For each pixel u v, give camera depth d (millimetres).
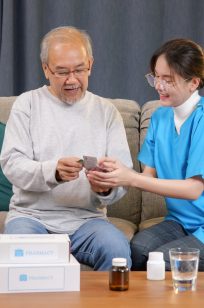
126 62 3688
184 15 3648
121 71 3697
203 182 2375
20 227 2285
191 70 2381
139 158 2637
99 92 3693
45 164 2283
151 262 1910
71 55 2355
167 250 2299
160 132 2559
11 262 1738
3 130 2936
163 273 1912
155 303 1658
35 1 3631
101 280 1875
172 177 2506
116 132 2498
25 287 1728
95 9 3666
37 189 2332
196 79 2418
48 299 1675
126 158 2469
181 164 2473
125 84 3697
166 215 2822
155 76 2445
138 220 2961
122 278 1770
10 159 2373
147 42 3672
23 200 2416
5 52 3615
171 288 1805
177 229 2490
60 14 3666
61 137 2428
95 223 2352
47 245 1754
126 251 2211
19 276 1722
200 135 2398
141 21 3660
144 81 3689
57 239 1789
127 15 3672
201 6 3645
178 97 2439
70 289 1750
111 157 2439
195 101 2484
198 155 2367
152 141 2617
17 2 3689
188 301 1679
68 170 2236
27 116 2447
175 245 2330
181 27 3656
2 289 1717
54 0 3668
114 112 2533
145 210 2938
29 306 1616
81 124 2453
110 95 3697
